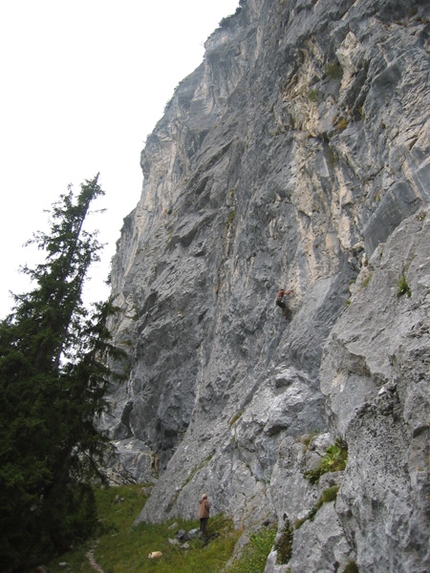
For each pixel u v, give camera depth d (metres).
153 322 30.67
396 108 12.96
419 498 4.79
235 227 24.67
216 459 15.25
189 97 59.84
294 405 12.80
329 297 14.23
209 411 19.47
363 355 8.23
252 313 19.02
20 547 13.45
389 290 8.78
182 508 15.30
